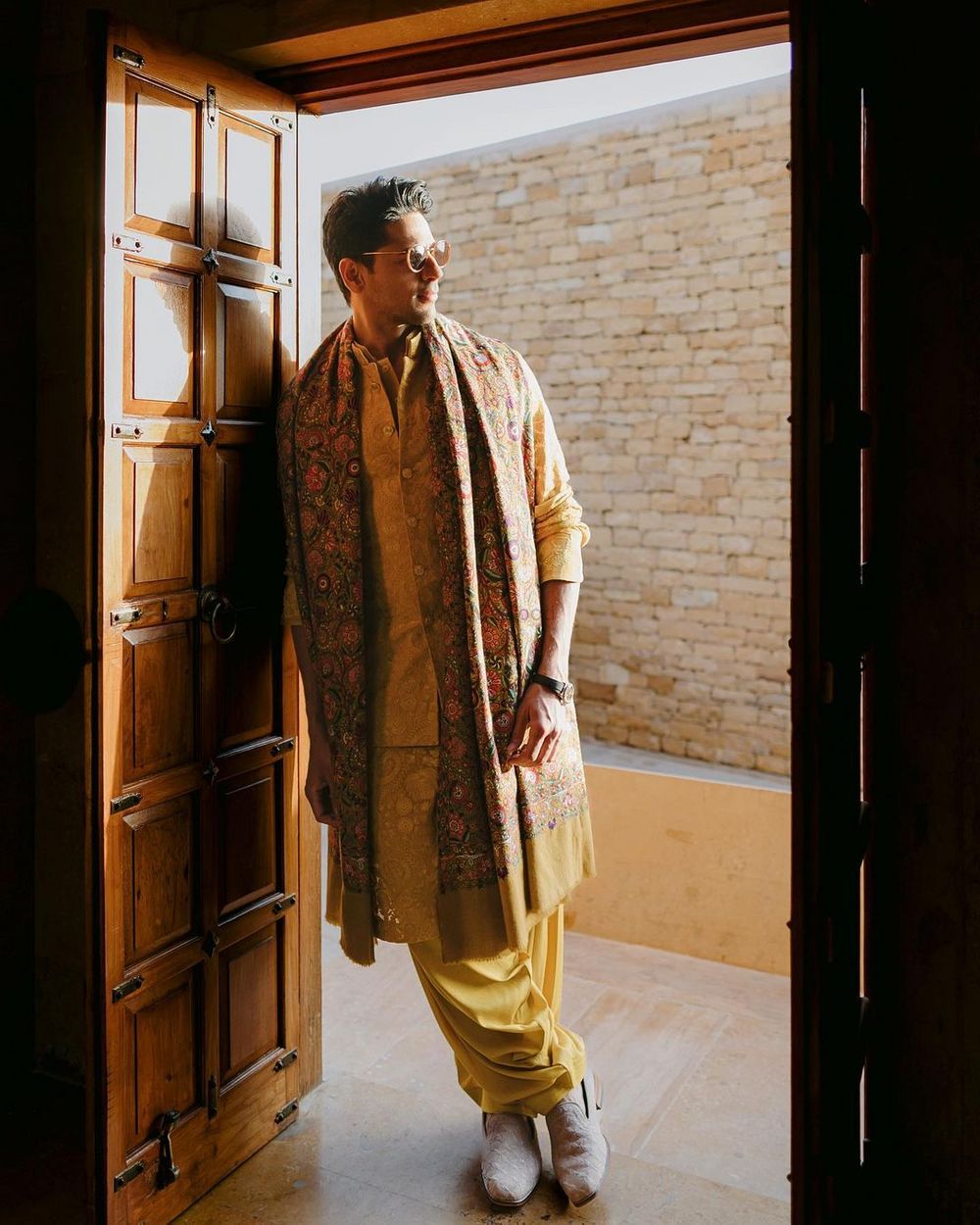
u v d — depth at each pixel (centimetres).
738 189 578
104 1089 192
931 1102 189
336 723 202
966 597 181
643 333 614
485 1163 213
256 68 229
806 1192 158
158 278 197
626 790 331
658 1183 216
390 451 199
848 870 167
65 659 244
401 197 195
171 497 202
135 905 197
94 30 183
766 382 581
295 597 217
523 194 644
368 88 227
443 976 208
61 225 248
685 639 617
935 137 179
